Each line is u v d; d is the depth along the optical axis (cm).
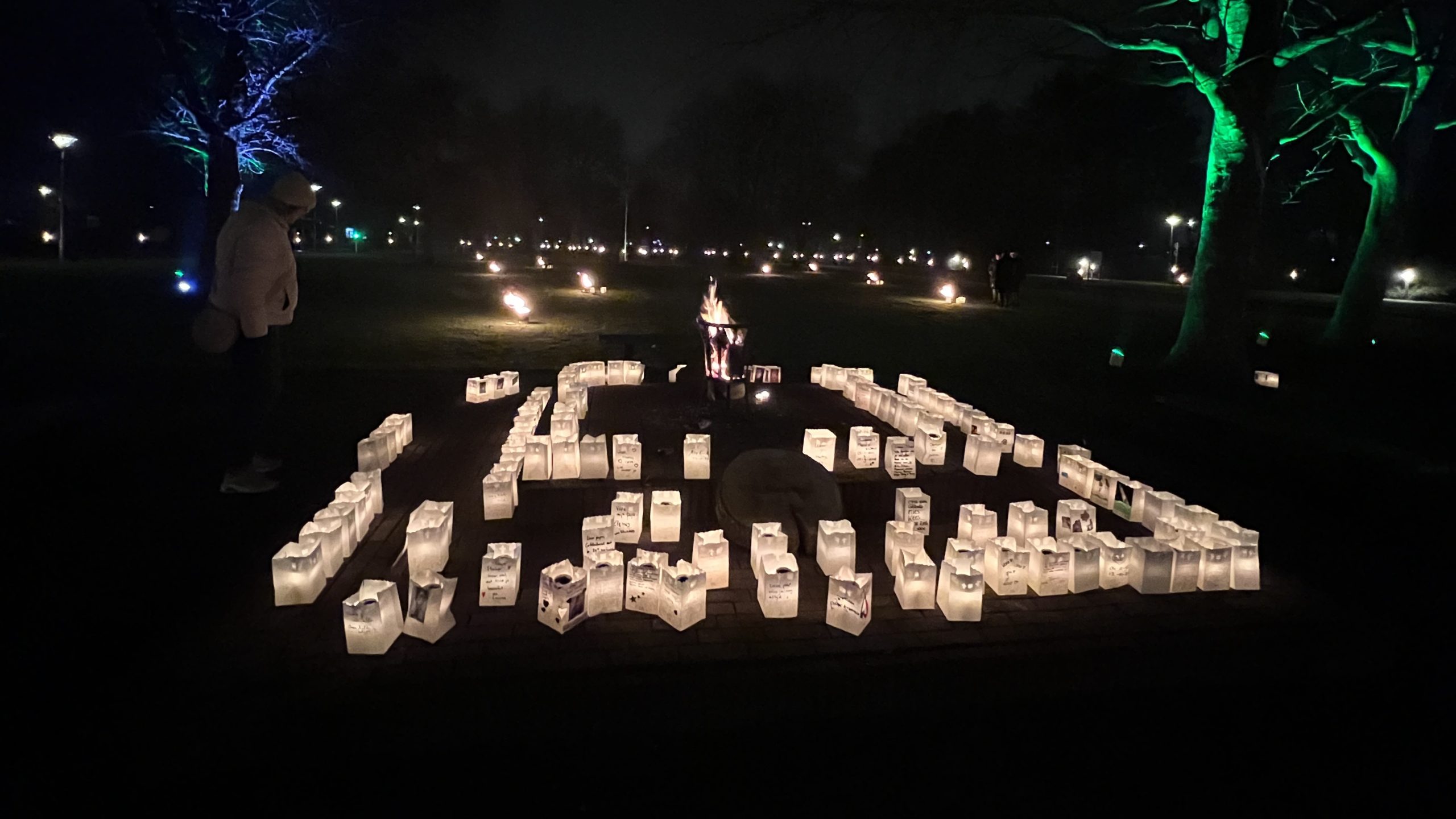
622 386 812
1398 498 649
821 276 4341
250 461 550
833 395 809
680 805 283
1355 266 1750
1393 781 308
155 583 411
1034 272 5375
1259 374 1209
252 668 330
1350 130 1770
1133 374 1233
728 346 684
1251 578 429
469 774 294
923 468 589
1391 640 388
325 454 659
